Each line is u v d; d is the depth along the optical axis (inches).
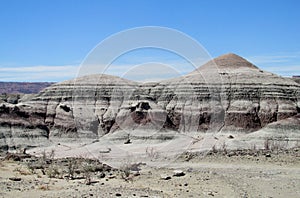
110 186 761.6
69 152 1808.6
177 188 785.6
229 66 5073.8
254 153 1318.9
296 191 821.2
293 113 4330.7
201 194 740.7
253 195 767.1
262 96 4515.3
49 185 753.0
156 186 796.0
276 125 3011.8
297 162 1174.3
